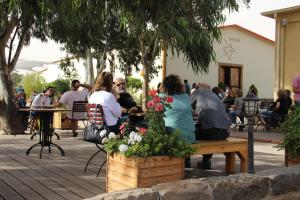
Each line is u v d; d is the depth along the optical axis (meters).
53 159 6.98
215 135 5.96
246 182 4.44
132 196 3.82
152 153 4.48
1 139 9.70
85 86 10.40
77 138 10.07
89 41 12.75
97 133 5.70
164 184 4.10
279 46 14.75
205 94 6.16
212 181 4.28
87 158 7.11
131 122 6.33
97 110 5.73
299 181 4.89
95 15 8.02
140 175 4.39
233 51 23.27
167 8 7.61
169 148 4.60
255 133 12.48
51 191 4.87
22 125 10.97
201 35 11.45
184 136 5.39
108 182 4.84
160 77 20.62
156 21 8.10
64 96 10.06
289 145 5.90
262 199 4.57
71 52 15.80
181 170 4.69
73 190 4.93
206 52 13.01
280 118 12.79
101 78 6.12
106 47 14.59
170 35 10.46
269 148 9.23
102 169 6.16
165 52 18.69
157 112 4.87
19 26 11.20
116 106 5.82
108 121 5.76
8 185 5.13
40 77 25.73
